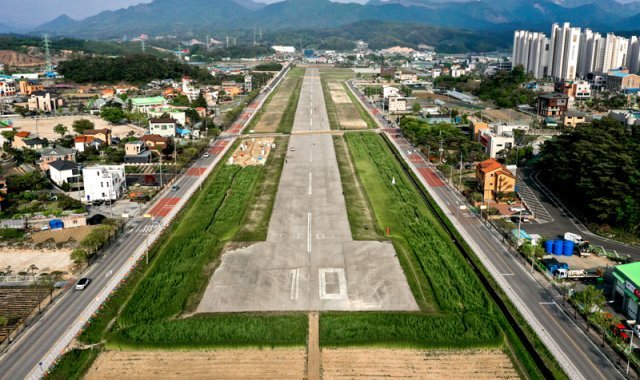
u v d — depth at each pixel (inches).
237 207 7303.2
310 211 7209.6
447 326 4441.4
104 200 7534.5
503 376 3868.1
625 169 6505.9
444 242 6131.9
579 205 7273.6
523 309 4638.3
